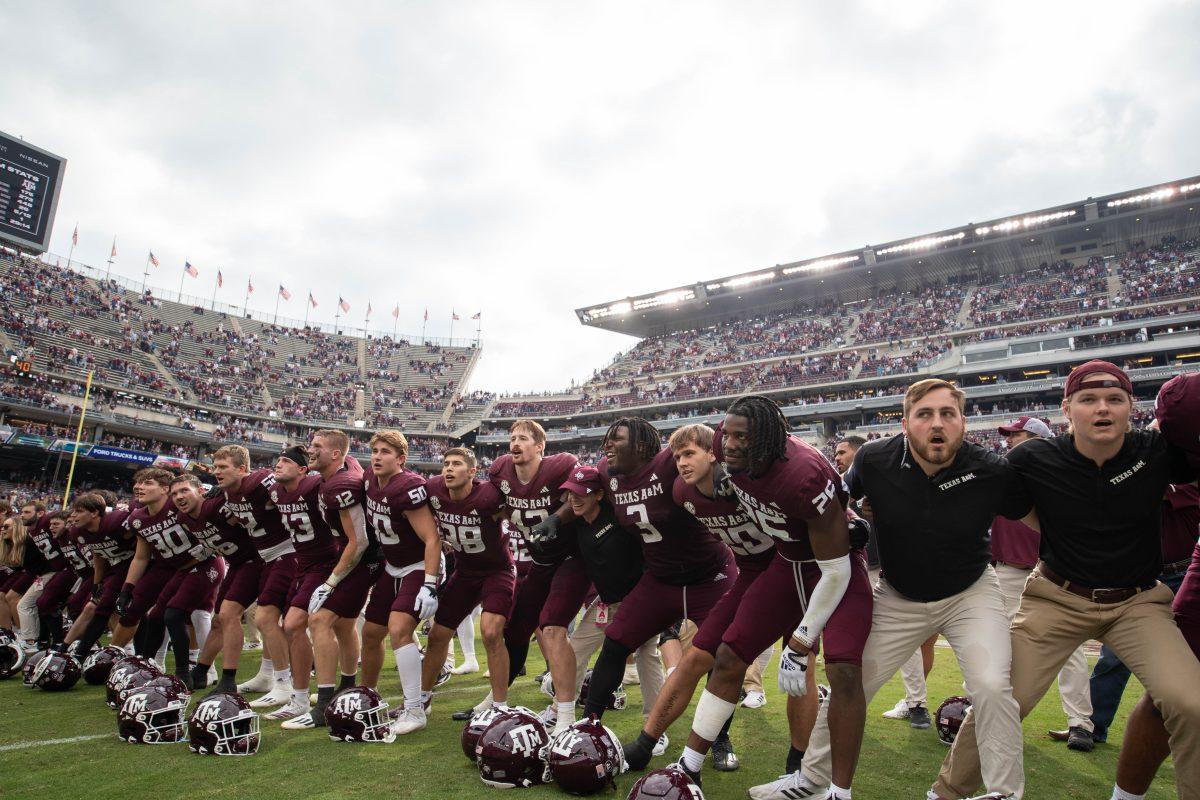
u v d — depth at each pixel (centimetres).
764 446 336
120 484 3828
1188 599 342
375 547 571
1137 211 3866
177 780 388
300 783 386
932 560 341
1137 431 337
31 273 4159
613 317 5766
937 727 496
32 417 3538
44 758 431
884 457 359
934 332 4197
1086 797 389
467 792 373
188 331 4875
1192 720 296
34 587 888
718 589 448
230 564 630
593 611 548
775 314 5325
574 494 462
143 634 707
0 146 3747
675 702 401
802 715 409
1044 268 4412
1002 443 3291
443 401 5388
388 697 651
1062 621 342
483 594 533
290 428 4603
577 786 365
